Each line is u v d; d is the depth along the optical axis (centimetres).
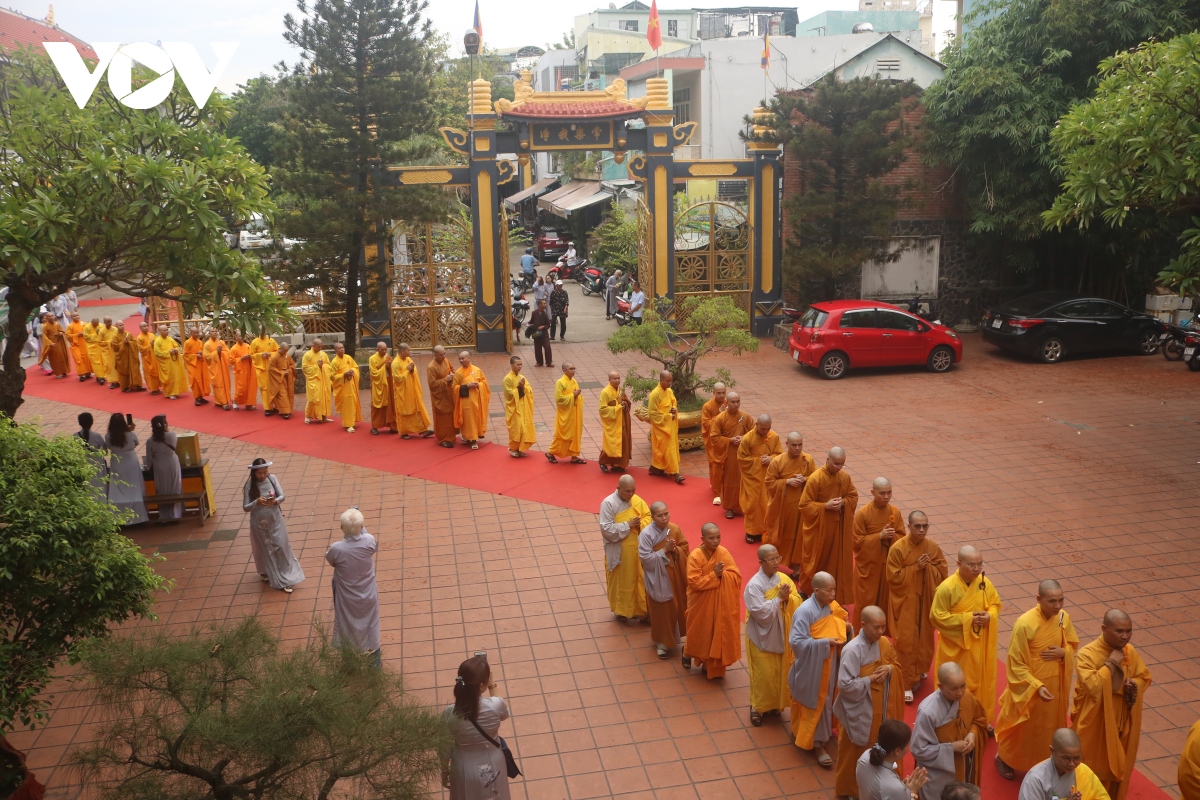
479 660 627
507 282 2234
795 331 2041
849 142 2156
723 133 3058
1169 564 1062
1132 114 1210
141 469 1254
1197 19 1948
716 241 2486
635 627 965
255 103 3659
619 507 945
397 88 1978
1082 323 2041
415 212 1997
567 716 814
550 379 2003
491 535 1196
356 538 867
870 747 612
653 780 729
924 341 1975
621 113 2205
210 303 1025
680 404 1514
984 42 2156
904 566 823
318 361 1688
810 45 3077
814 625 739
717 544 838
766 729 793
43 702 669
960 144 2181
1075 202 1342
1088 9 1959
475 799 619
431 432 1633
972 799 512
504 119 2169
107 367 2009
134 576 651
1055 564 1071
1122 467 1380
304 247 1956
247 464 1502
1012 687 709
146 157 928
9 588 612
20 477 624
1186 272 1240
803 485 1019
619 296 2634
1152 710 799
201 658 570
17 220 852
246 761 524
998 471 1377
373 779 527
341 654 588
